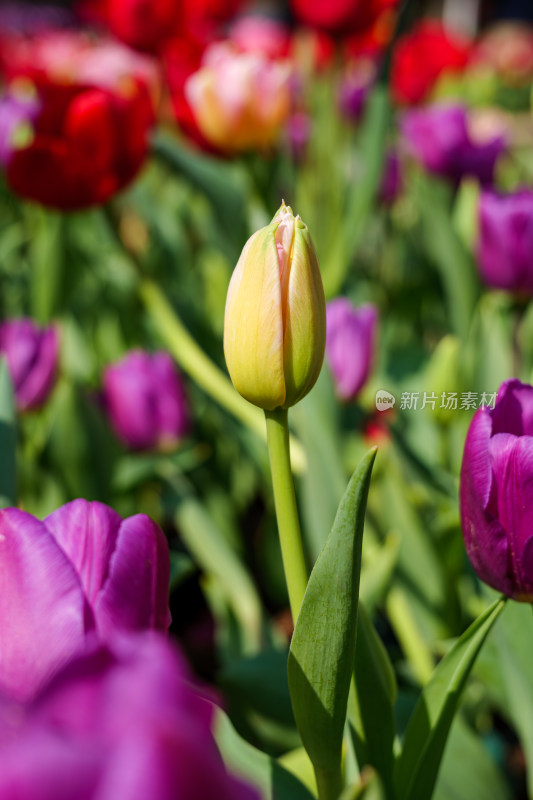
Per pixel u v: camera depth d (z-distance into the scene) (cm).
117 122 94
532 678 69
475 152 150
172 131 153
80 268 161
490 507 58
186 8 141
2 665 52
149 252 157
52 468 104
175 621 117
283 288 56
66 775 36
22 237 174
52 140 96
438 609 87
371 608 76
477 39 424
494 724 98
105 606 53
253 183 126
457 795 73
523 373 105
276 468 58
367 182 128
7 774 36
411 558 85
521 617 68
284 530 59
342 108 176
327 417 78
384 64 129
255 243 56
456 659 59
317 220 143
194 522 100
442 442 87
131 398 110
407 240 171
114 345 151
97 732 39
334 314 96
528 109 339
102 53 159
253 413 104
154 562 54
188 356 104
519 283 102
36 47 220
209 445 133
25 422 114
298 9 142
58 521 54
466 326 125
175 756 38
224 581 97
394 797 61
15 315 162
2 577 52
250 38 187
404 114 202
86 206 101
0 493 68
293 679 58
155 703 40
